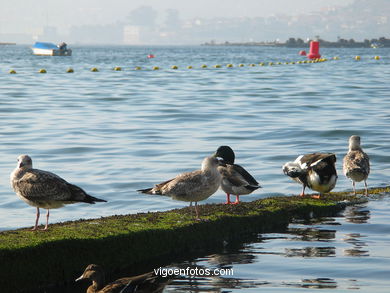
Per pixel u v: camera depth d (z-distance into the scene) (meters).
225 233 11.14
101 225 10.65
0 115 28.58
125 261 9.88
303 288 8.31
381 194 14.43
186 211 11.95
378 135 23.38
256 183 12.39
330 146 21.27
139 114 29.62
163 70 73.38
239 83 50.66
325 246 10.30
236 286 8.47
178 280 8.83
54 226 10.83
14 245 9.12
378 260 9.47
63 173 16.86
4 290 8.80
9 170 17.03
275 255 9.88
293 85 48.16
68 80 53.97
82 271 9.48
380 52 185.38
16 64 87.00
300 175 13.36
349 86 46.75
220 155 13.65
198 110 31.28
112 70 72.75
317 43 106.06
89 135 23.16
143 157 19.09
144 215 11.61
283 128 25.11
